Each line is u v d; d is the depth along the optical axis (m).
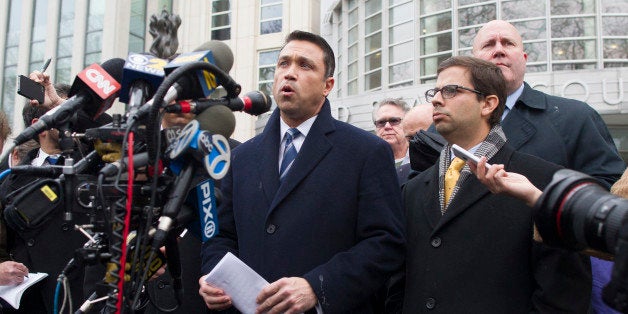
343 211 2.47
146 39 20.75
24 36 21.09
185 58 1.89
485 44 3.23
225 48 2.10
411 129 4.43
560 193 1.45
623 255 1.24
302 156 2.54
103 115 3.10
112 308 1.64
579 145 2.99
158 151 1.66
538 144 2.93
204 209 1.98
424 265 2.43
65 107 1.85
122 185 1.71
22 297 3.23
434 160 3.15
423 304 2.36
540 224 1.50
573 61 13.66
